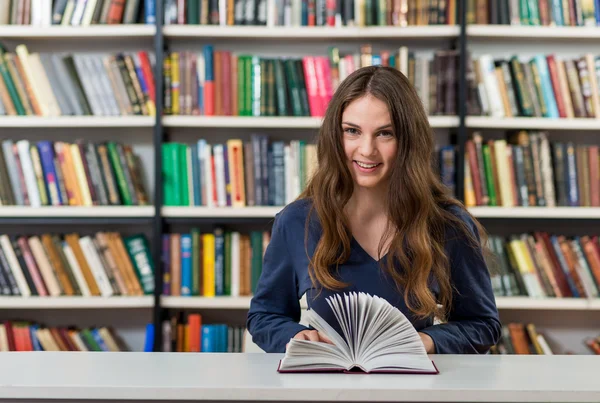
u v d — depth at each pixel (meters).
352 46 2.83
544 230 2.86
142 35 2.60
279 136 2.85
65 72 2.58
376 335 1.02
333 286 1.31
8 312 2.84
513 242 2.62
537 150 2.59
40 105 2.58
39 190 2.59
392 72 1.29
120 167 2.61
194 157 2.60
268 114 2.59
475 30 2.56
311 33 2.58
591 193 2.60
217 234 2.61
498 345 2.64
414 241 1.29
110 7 2.59
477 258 1.37
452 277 1.36
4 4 2.59
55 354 1.13
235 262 2.61
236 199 2.59
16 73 2.58
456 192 2.58
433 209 1.34
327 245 1.32
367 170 1.27
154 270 2.60
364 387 0.90
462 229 1.35
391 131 1.26
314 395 0.89
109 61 2.59
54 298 2.58
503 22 2.58
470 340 1.29
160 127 2.54
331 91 2.59
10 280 2.59
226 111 2.59
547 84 2.59
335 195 1.32
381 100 1.25
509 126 2.56
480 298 1.36
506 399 0.89
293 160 2.59
